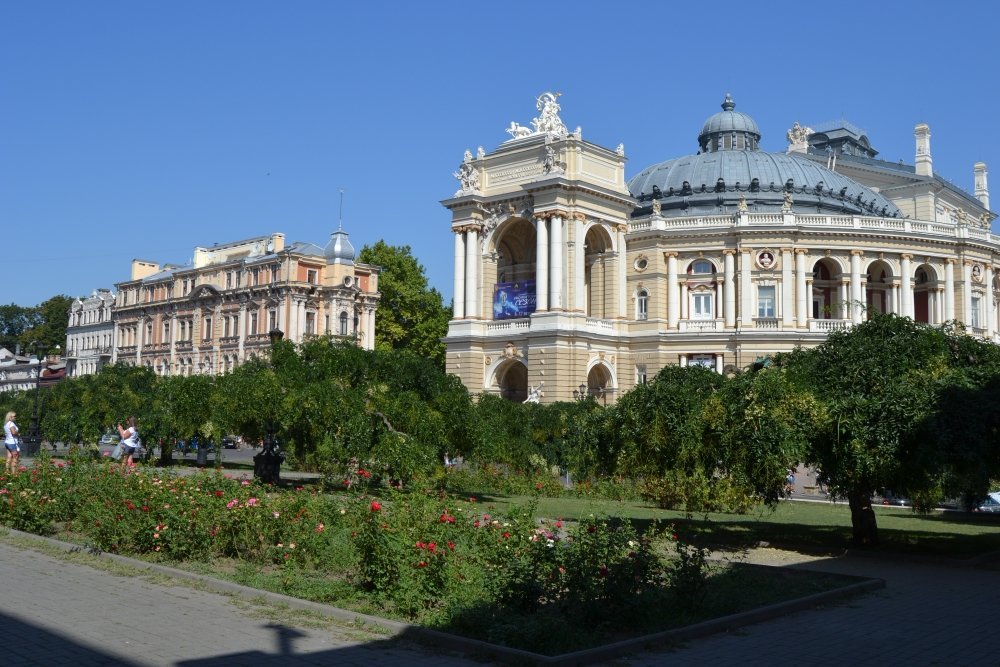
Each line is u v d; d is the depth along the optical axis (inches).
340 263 4126.5
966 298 3316.9
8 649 552.4
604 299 3230.8
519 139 3179.1
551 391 2940.5
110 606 677.3
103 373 2481.5
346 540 814.5
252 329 4148.6
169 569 805.9
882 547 1150.3
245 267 4195.4
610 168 3213.6
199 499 900.6
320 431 1502.2
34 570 814.5
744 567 921.5
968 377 1074.7
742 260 3176.7
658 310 3233.3
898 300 3235.7
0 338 7298.2
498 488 1926.7
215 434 1678.2
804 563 1024.2
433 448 1567.4
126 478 1064.2
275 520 849.5
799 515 1601.9
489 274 3213.6
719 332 3152.1
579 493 1892.2
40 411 2908.5
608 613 633.6
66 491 1049.5
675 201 3528.5
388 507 864.3
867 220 3235.7
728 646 614.5
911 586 882.8
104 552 892.0
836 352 1160.8
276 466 1561.3
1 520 1077.8
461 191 3253.0
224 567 829.2
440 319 4429.1
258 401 1535.4
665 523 1360.7
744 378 1136.2
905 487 1082.1
